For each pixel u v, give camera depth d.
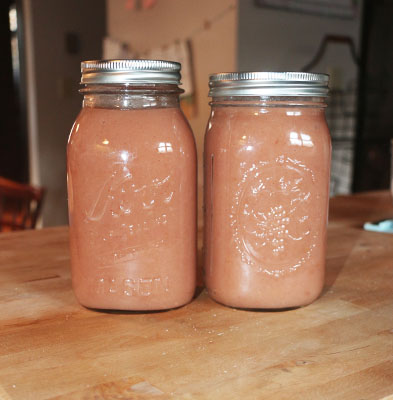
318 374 0.44
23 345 0.50
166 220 0.57
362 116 3.30
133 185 0.56
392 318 0.58
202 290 0.68
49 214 3.83
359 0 3.08
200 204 1.44
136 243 0.57
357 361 0.47
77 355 0.48
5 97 3.79
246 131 0.57
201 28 2.69
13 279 0.71
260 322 0.57
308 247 0.60
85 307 0.61
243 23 2.53
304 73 0.56
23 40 3.65
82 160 0.57
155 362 0.47
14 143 3.89
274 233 0.58
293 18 2.74
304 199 0.59
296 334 0.53
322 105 0.58
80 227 0.58
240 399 0.40
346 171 3.36
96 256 0.58
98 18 3.83
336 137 3.24
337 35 3.00
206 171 0.61
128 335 0.53
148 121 0.56
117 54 3.27
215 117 0.60
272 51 2.68
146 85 0.54
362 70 3.20
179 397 0.40
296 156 0.57
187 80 2.77
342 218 1.14
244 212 0.58
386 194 1.45
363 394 0.41
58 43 3.68
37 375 0.44
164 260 0.58
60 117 3.78
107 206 0.57
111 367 0.45
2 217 1.81
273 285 0.59
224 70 2.59
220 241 0.60
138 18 3.10
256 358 0.47
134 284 0.58
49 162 3.78
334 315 0.59
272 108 0.57
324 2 2.87
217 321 0.57
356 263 0.80
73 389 0.42
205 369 0.45
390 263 0.80
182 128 0.58
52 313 0.59
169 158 0.56
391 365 0.46
